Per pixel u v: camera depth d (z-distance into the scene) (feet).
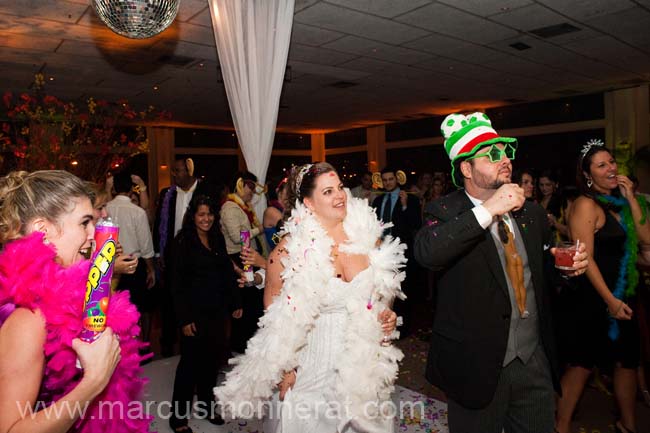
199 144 47.96
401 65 23.77
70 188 3.89
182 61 21.58
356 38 19.19
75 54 20.24
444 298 6.05
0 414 3.23
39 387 3.46
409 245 15.89
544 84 29.71
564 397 8.33
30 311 3.46
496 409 5.82
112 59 21.11
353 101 34.24
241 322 12.96
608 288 7.98
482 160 5.94
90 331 3.62
